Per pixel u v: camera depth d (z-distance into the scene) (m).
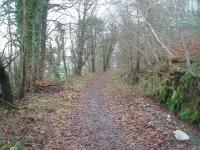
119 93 23.20
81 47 40.84
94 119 15.50
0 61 16.08
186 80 17.14
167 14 21.94
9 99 16.62
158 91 19.58
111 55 62.03
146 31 23.88
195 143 12.70
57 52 33.34
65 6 24.98
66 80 31.03
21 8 18.88
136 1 25.09
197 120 14.92
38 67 24.52
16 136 12.35
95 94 23.95
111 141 12.34
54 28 25.86
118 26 35.28
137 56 27.48
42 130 13.09
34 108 16.92
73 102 19.84
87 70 54.09
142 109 17.58
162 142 12.43
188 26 19.55
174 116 16.42
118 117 15.91
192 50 19.25
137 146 11.91
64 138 12.44
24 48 18.75
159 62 23.06
